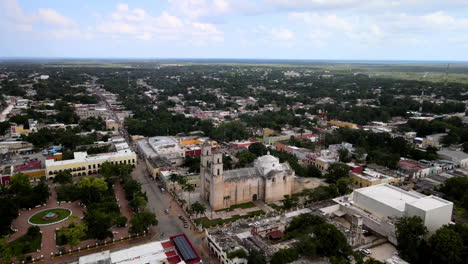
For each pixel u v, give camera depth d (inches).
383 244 6008.9
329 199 7539.4
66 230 5605.3
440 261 5315.0
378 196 6855.3
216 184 7155.5
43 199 7436.0
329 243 5270.7
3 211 6038.4
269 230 5969.5
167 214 7096.5
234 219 6835.6
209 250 5792.3
